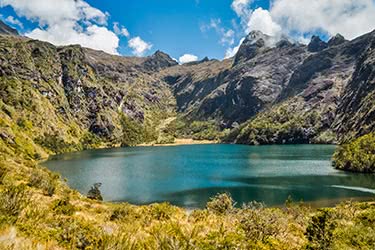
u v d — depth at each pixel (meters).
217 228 20.69
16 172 53.25
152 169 135.12
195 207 69.44
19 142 186.50
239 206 69.25
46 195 44.69
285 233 24.44
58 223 11.60
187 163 155.75
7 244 6.89
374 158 110.88
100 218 33.69
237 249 12.84
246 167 133.12
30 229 8.96
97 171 131.25
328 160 149.25
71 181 106.38
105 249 8.85
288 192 82.94
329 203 70.06
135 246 8.95
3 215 8.65
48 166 151.25
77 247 10.09
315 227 24.88
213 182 100.31
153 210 37.03
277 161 151.25
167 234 10.22
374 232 23.38
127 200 77.75
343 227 25.12
